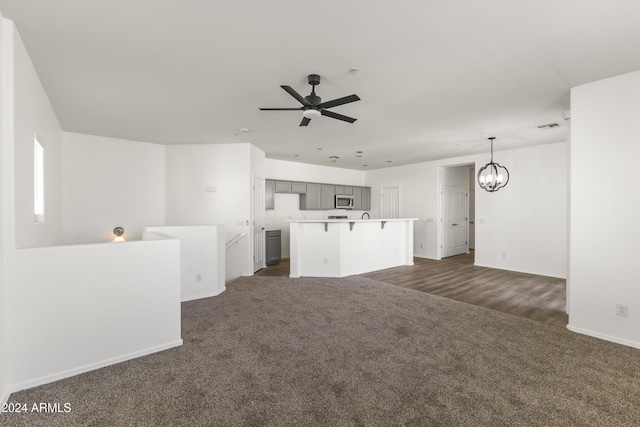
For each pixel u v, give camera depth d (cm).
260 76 271
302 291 436
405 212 798
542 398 187
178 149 563
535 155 561
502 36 208
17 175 203
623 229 264
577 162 290
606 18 188
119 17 189
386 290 443
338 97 321
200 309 356
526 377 211
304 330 293
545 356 241
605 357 240
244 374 215
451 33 205
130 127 444
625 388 198
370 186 895
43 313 207
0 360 184
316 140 522
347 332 288
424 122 411
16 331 198
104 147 505
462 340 271
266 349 253
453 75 268
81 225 484
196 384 203
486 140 515
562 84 287
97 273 228
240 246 553
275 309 356
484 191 633
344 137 496
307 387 199
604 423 165
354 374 214
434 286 468
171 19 190
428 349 253
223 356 242
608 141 272
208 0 171
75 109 364
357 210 882
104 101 336
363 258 577
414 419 168
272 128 445
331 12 182
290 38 212
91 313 225
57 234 405
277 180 686
